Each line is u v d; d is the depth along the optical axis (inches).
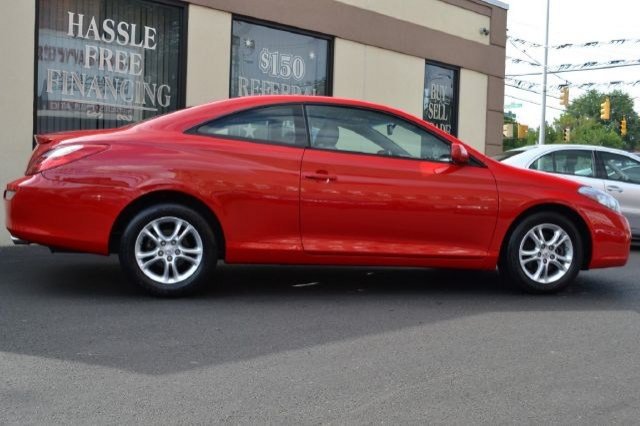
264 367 158.6
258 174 217.8
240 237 217.6
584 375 160.7
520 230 237.9
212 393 142.0
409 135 236.7
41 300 211.5
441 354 172.6
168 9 377.7
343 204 223.1
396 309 217.5
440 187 231.1
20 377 147.3
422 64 512.4
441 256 232.4
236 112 224.1
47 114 339.6
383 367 161.5
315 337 183.2
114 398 137.8
